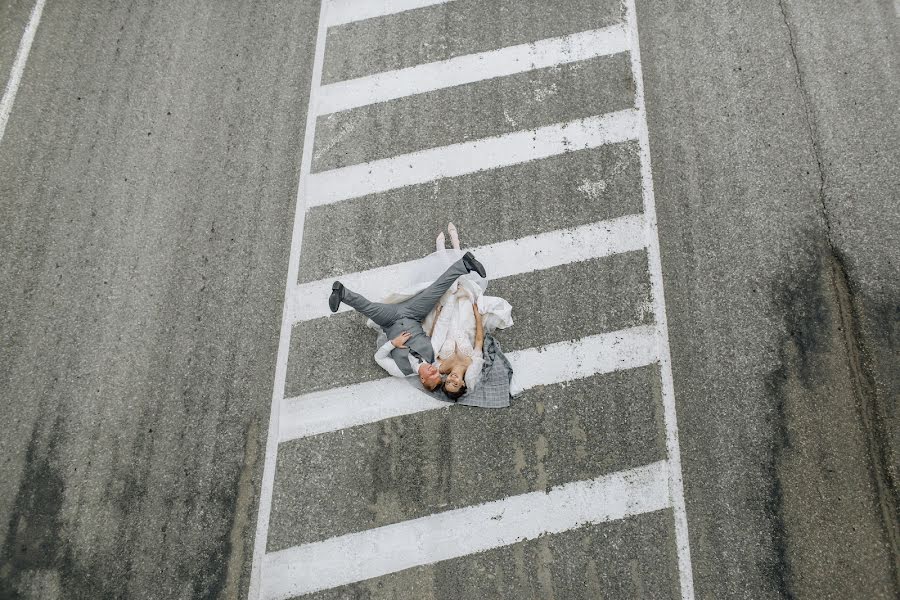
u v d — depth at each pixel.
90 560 5.84
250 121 7.11
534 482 5.78
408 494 5.85
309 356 6.29
